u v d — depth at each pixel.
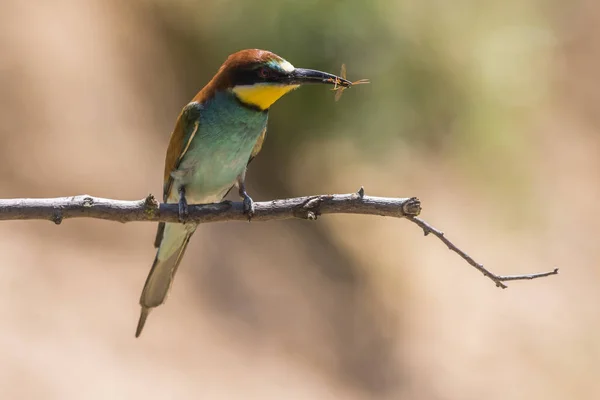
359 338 13.05
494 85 17.09
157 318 11.24
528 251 17.00
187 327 11.32
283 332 12.20
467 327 14.55
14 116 12.25
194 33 14.73
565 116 20.58
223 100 6.80
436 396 12.84
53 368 9.87
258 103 6.83
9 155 11.73
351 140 15.17
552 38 20.89
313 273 13.60
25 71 12.84
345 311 13.25
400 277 14.78
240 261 12.80
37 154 11.98
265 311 12.30
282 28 14.20
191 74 14.69
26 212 5.36
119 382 10.06
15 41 13.18
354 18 14.46
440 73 16.02
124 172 12.48
